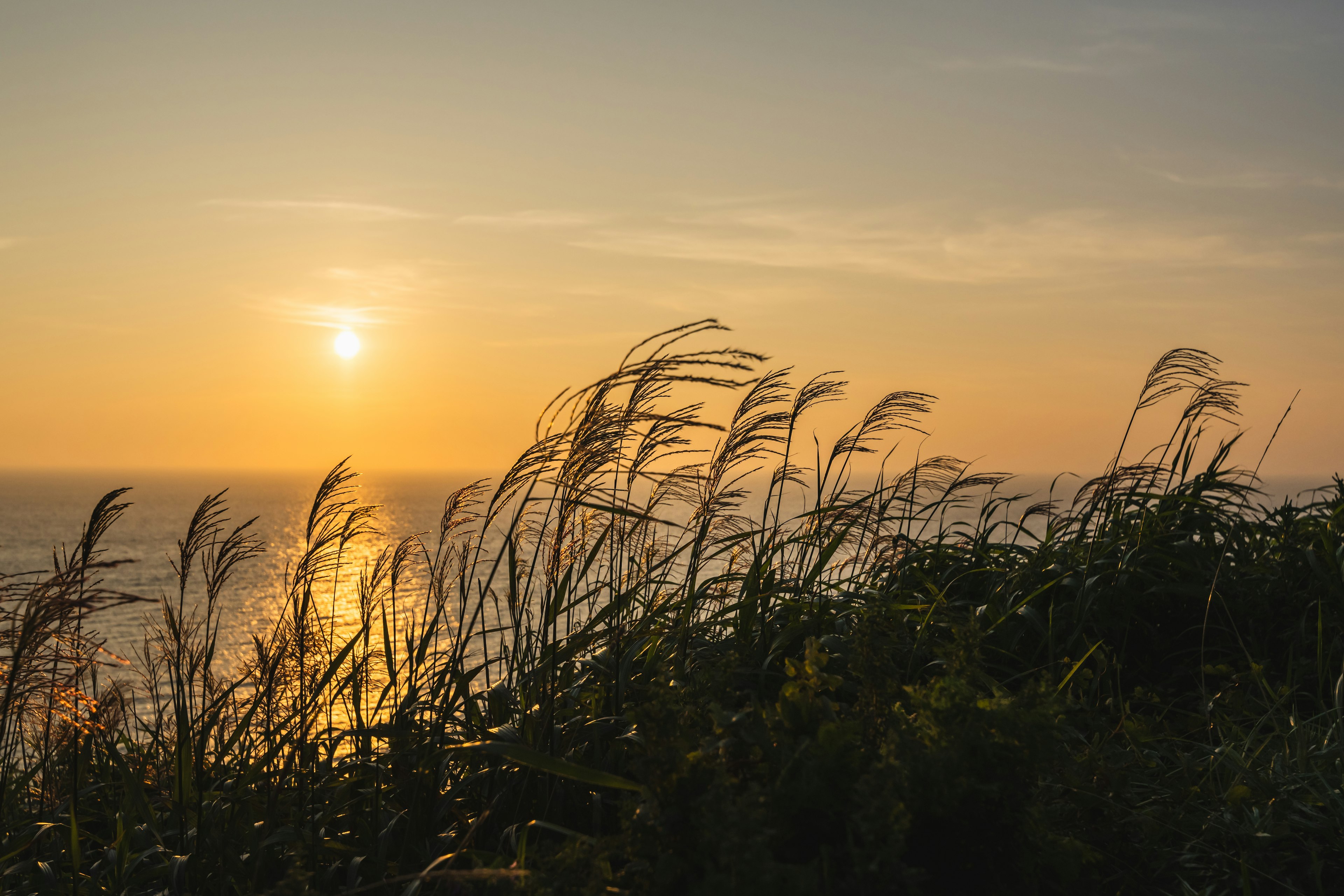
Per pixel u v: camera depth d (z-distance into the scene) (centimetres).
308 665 416
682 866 230
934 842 246
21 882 372
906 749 244
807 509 520
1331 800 338
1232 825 336
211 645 419
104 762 471
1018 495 583
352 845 372
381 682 451
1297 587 539
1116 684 493
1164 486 592
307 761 389
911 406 516
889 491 570
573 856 242
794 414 477
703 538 457
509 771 373
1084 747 377
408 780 386
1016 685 469
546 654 400
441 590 420
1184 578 541
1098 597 513
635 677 426
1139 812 339
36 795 445
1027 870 246
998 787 238
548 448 394
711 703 282
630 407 398
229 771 432
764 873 203
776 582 493
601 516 446
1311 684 472
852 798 231
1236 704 445
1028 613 473
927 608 481
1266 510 591
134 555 10694
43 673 359
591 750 388
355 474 397
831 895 220
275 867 352
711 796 223
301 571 403
